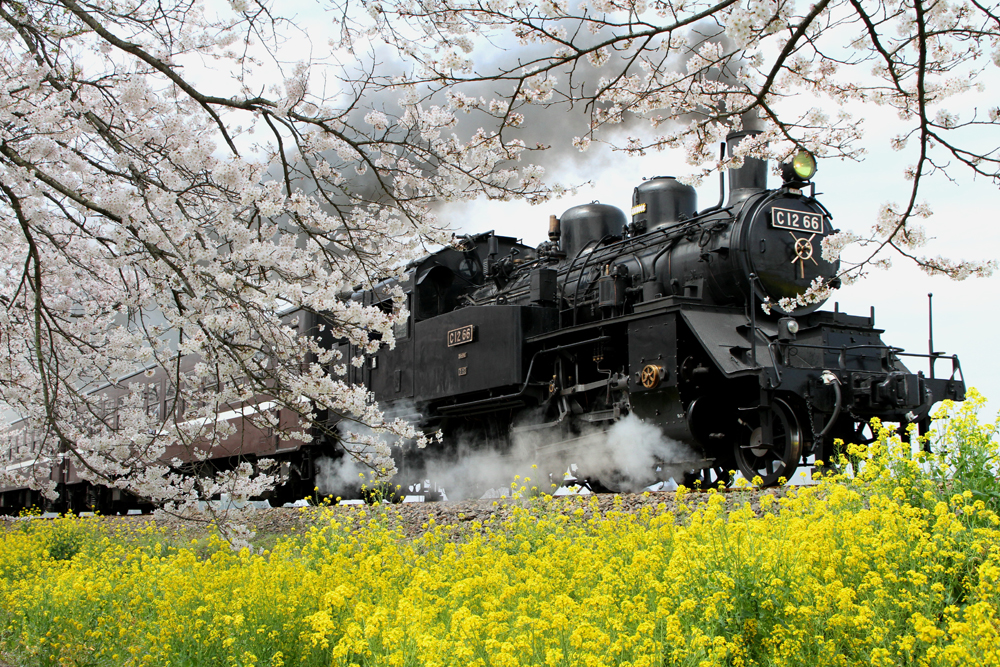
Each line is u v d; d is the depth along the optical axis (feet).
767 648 16.42
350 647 15.97
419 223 26.32
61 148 23.58
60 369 29.22
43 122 22.21
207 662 18.15
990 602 16.90
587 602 16.99
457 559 23.86
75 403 28.99
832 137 23.86
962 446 24.38
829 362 38.81
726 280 40.93
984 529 19.92
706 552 18.67
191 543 35.42
